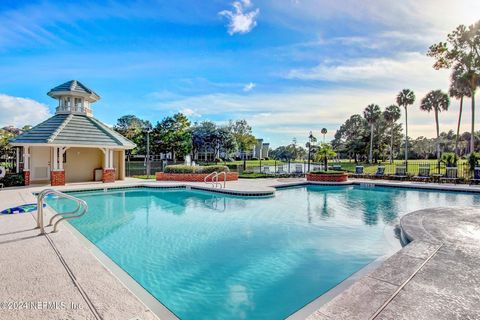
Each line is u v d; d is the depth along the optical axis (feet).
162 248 21.29
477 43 60.70
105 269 14.23
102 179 61.36
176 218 31.17
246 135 195.21
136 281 14.94
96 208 36.83
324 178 60.59
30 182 56.90
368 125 186.29
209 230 26.25
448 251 16.72
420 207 37.42
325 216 32.07
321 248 21.27
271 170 95.35
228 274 16.76
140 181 62.49
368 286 12.05
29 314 10.00
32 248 17.39
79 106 63.87
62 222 25.03
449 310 10.11
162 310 11.53
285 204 39.58
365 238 23.73
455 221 24.80
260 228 26.99
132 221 29.71
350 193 50.21
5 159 68.03
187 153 121.90
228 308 13.03
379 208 36.81
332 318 9.57
